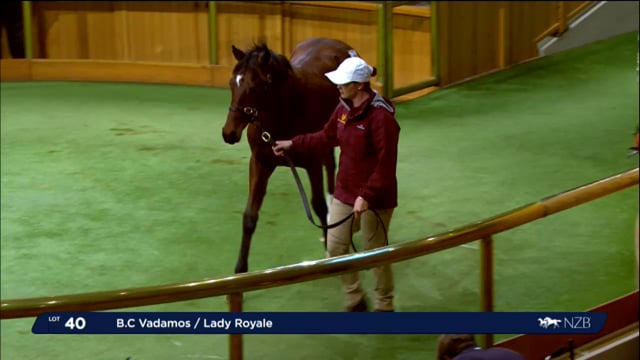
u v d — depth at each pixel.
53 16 18.80
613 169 12.05
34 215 10.52
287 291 8.30
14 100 17.05
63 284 8.59
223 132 7.68
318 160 8.45
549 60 18.09
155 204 10.95
